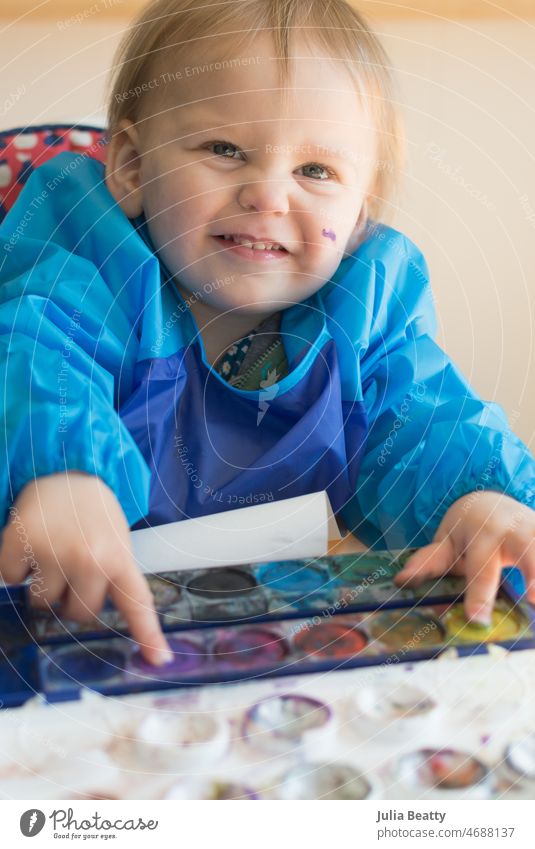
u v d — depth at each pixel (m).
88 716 0.43
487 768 0.41
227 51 0.73
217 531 0.63
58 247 0.77
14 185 0.95
